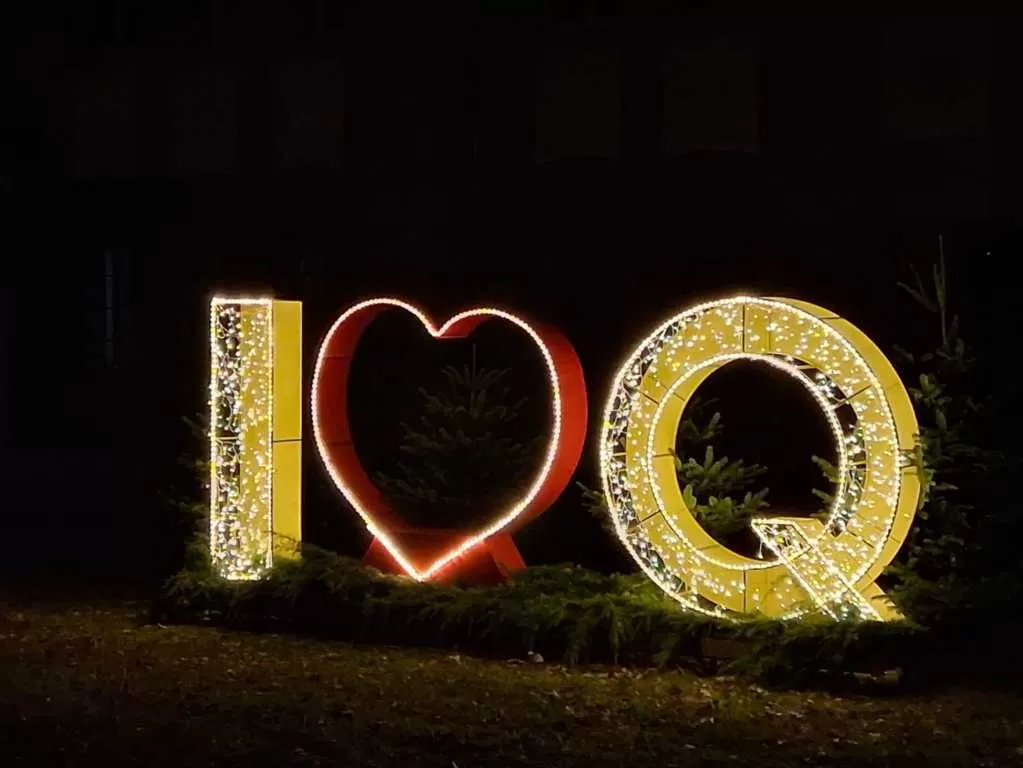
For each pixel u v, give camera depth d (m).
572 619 9.40
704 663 9.09
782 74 14.27
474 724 7.88
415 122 15.75
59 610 11.23
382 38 15.91
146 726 7.82
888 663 8.58
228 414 10.62
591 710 8.16
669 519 9.29
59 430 20.34
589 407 11.64
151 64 17.30
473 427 10.98
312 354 11.92
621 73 14.93
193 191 17.05
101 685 8.75
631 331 11.80
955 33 13.68
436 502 10.89
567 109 15.18
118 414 19.36
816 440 10.90
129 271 19.23
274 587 10.26
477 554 10.15
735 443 11.12
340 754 7.29
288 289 12.28
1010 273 9.43
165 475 12.59
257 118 16.72
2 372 20.20
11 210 18.08
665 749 7.38
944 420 8.91
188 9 17.17
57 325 20.09
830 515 8.88
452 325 9.95
